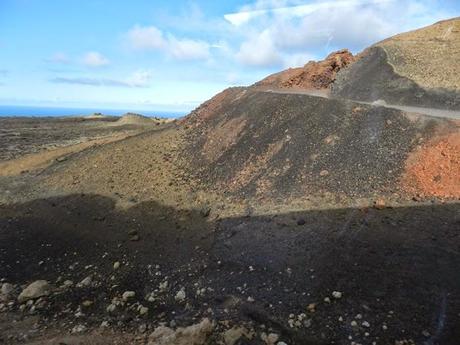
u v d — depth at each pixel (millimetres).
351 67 21203
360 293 8383
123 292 10156
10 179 20859
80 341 8195
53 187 18172
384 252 9227
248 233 11242
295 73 21531
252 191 13180
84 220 14617
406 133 13055
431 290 8062
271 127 15844
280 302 8656
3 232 15102
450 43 21656
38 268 12234
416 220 10070
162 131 21594
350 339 7461
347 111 14945
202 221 12609
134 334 8367
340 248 9648
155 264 11141
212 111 20719
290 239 10461
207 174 15211
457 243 9062
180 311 9008
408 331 7359
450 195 10703
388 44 22578
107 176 17484
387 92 17797
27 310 9703
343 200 11453
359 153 12922
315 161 13258
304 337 7695
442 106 15688
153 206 14258
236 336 7762
